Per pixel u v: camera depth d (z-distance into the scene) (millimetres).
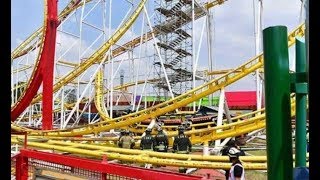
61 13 39875
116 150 13633
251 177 13047
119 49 47281
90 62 37406
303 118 3883
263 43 3018
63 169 9102
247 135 23875
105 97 52656
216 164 10445
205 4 38750
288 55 2922
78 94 43125
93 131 27859
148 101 54656
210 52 40656
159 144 15828
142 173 6887
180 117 30109
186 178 6035
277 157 2795
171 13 39875
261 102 29172
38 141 16828
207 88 24594
